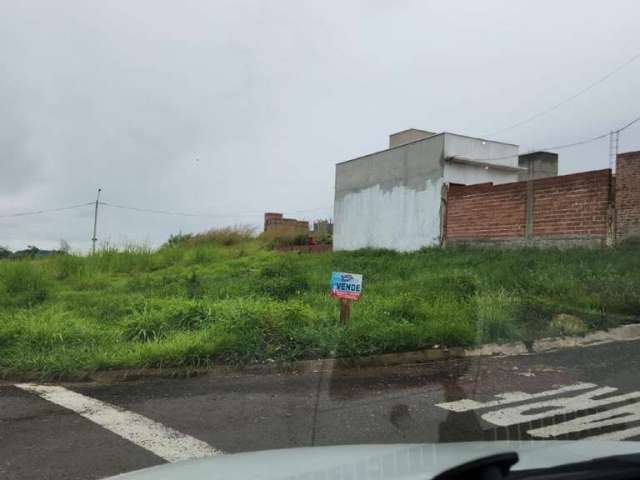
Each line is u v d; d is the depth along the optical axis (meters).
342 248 23.39
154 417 5.62
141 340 8.43
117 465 4.47
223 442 4.93
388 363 7.54
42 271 14.98
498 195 16.17
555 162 24.53
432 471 2.14
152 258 19.52
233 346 7.60
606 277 10.30
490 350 8.00
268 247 25.53
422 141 19.61
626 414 5.48
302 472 2.31
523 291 10.12
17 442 4.96
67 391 6.59
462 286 10.62
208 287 12.43
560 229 14.38
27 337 8.41
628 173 12.99
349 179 23.22
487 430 5.13
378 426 5.28
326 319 8.75
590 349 7.98
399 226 20.44
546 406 5.77
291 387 6.59
